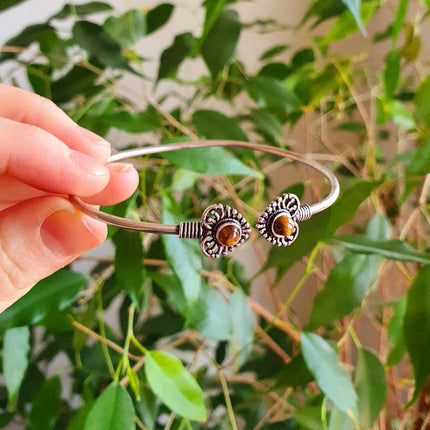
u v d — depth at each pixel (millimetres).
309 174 250
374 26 240
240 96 242
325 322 110
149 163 169
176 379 106
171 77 179
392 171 182
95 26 138
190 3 223
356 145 249
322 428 119
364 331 252
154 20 161
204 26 117
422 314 102
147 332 170
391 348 130
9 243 92
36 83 152
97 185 92
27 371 181
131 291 114
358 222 229
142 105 228
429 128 124
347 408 107
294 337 153
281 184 257
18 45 146
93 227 101
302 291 261
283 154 142
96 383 173
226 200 176
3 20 211
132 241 117
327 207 111
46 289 117
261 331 152
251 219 169
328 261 206
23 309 113
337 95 188
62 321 122
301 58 183
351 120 236
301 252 110
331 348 112
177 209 121
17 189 114
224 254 103
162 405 179
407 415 146
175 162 114
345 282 112
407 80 190
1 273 93
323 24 245
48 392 133
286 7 241
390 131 233
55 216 96
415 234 189
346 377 109
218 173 113
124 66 140
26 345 124
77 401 252
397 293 213
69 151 91
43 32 144
